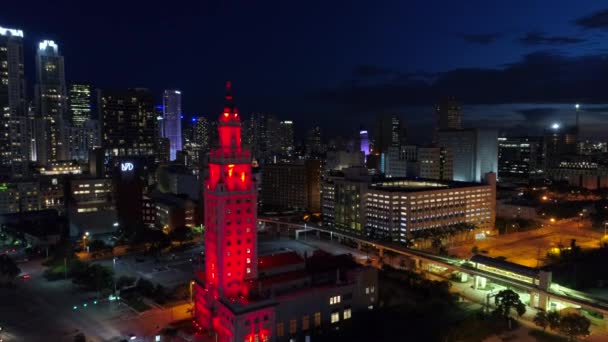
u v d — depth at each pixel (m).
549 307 197.00
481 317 184.50
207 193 181.50
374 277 197.38
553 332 176.75
